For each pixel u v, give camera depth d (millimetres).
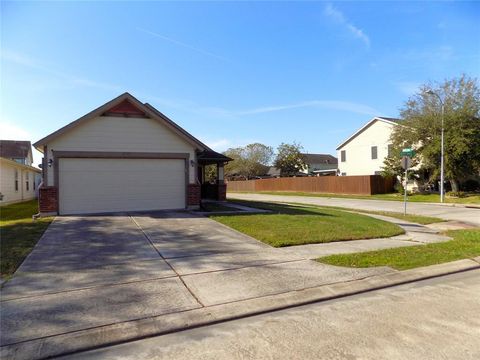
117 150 14023
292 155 56312
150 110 14570
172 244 8500
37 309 4648
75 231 9992
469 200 25094
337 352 3570
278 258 7336
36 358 3543
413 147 30016
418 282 6113
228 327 4246
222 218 12328
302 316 4559
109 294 5203
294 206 19188
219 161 22031
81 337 3896
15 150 34344
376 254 7750
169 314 4508
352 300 5180
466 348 3645
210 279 5926
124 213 13680
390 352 3564
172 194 14930
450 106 27172
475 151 25906
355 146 39688
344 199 29641
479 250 8297
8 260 6918
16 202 23703
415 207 22062
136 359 3500
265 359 3443
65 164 13445
